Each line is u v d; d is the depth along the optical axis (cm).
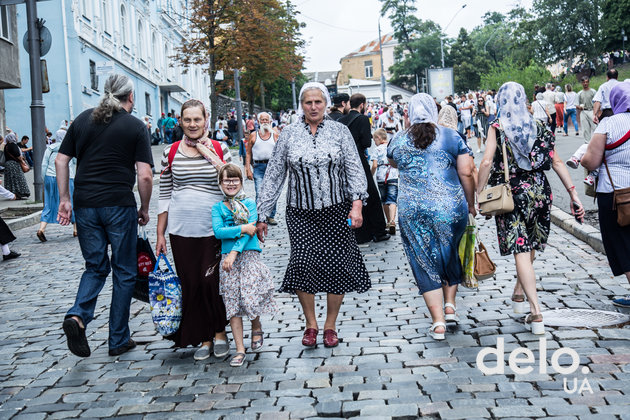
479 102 2534
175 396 466
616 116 582
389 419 404
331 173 540
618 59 6338
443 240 555
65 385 500
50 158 1217
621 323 554
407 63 11188
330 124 545
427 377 467
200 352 543
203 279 531
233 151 3656
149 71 4659
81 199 557
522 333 548
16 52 2180
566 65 7669
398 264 855
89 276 555
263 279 532
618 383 436
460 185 564
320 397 445
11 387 502
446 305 577
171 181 557
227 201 530
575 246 869
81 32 3272
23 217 1483
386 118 1933
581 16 7350
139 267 580
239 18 3781
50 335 638
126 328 573
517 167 551
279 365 515
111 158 560
